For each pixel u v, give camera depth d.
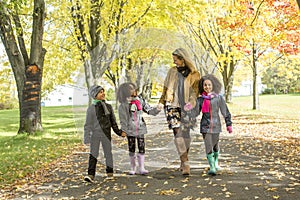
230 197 4.64
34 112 12.35
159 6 14.31
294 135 10.62
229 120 6.14
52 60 19.81
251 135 10.94
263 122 15.05
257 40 15.54
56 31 18.05
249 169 6.21
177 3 14.99
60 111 28.17
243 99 42.59
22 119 12.30
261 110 22.95
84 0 14.33
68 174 6.50
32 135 12.09
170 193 4.94
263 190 4.90
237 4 13.20
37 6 12.11
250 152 7.93
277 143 9.10
